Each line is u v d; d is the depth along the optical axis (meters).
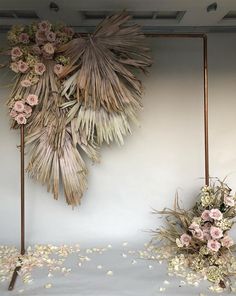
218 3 2.12
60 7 2.18
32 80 2.20
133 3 2.12
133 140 2.63
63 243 2.63
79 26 2.55
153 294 1.86
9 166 2.63
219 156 2.64
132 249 2.53
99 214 2.66
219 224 2.11
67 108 2.27
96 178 2.64
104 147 2.63
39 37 2.18
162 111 2.63
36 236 2.64
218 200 2.20
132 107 2.29
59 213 2.66
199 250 2.20
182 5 2.14
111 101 2.15
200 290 1.90
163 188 2.66
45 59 2.24
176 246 2.38
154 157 2.65
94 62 2.17
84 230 2.66
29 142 2.27
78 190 2.31
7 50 2.24
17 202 2.65
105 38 2.22
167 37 2.39
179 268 2.17
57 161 2.28
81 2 2.10
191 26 2.57
